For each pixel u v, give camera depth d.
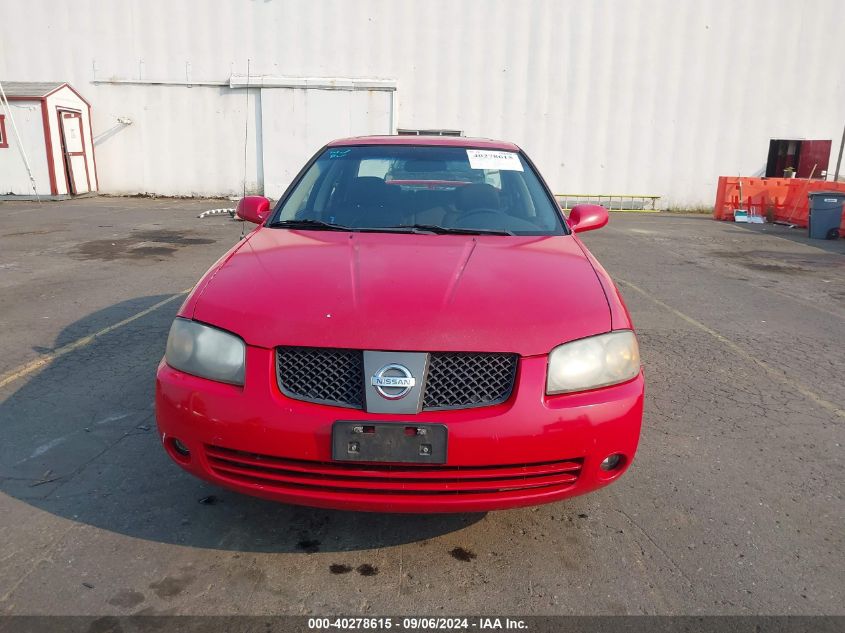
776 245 11.19
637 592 2.23
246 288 2.41
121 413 3.54
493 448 2.10
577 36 16.73
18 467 2.95
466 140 3.92
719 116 17.23
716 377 4.44
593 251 10.01
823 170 17.05
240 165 17.22
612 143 17.33
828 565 2.41
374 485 2.12
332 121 16.89
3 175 15.08
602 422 2.19
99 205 14.80
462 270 2.54
